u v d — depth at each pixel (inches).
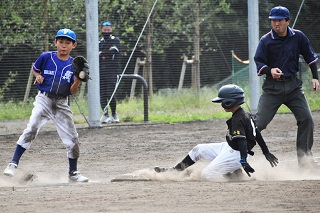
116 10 2087.8
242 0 2352.4
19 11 1939.0
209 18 2295.8
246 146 921.5
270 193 797.2
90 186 896.9
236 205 727.7
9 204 765.9
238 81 2301.9
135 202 755.4
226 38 2347.4
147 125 1909.4
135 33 2127.2
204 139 1594.5
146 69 2169.0
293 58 1104.2
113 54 1920.5
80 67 1014.4
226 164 939.3
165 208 717.3
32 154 1397.6
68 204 754.2
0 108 2017.7
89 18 1814.7
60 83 1027.9
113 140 1600.6
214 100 944.3
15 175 1026.7
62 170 1186.6
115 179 952.3
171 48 2239.2
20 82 2000.5
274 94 1109.1
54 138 1660.9
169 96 2219.5
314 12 2365.9
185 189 839.1
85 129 1823.3
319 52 2374.5
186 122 1972.2
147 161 1277.1
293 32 1102.4
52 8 1957.4
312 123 1117.1
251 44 2038.6
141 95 2192.4
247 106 2066.9
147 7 2135.8
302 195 782.5
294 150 1375.5
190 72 2278.5
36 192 860.0
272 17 1085.1
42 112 1030.4
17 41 1957.4
